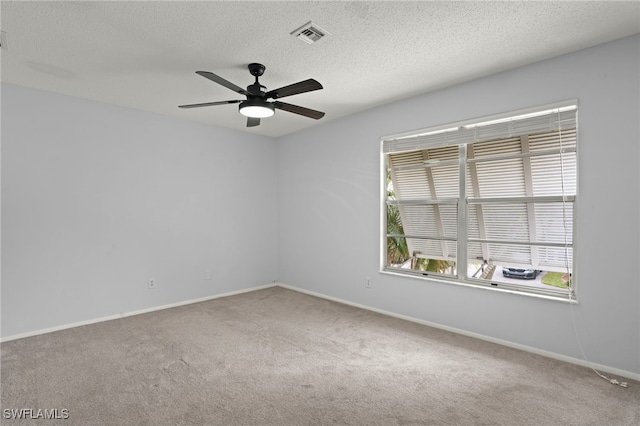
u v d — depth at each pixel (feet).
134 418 6.35
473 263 11.32
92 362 8.69
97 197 12.01
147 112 13.23
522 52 8.46
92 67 9.20
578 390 7.31
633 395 7.10
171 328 11.26
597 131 8.16
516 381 7.72
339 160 14.46
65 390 7.32
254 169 16.89
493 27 7.27
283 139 17.46
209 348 9.62
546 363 8.59
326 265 15.16
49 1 6.26
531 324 9.26
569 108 8.73
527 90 9.20
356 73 9.70
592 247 8.30
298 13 6.72
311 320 12.09
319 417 6.40
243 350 9.48
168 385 7.55
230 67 9.20
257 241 17.02
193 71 9.46
